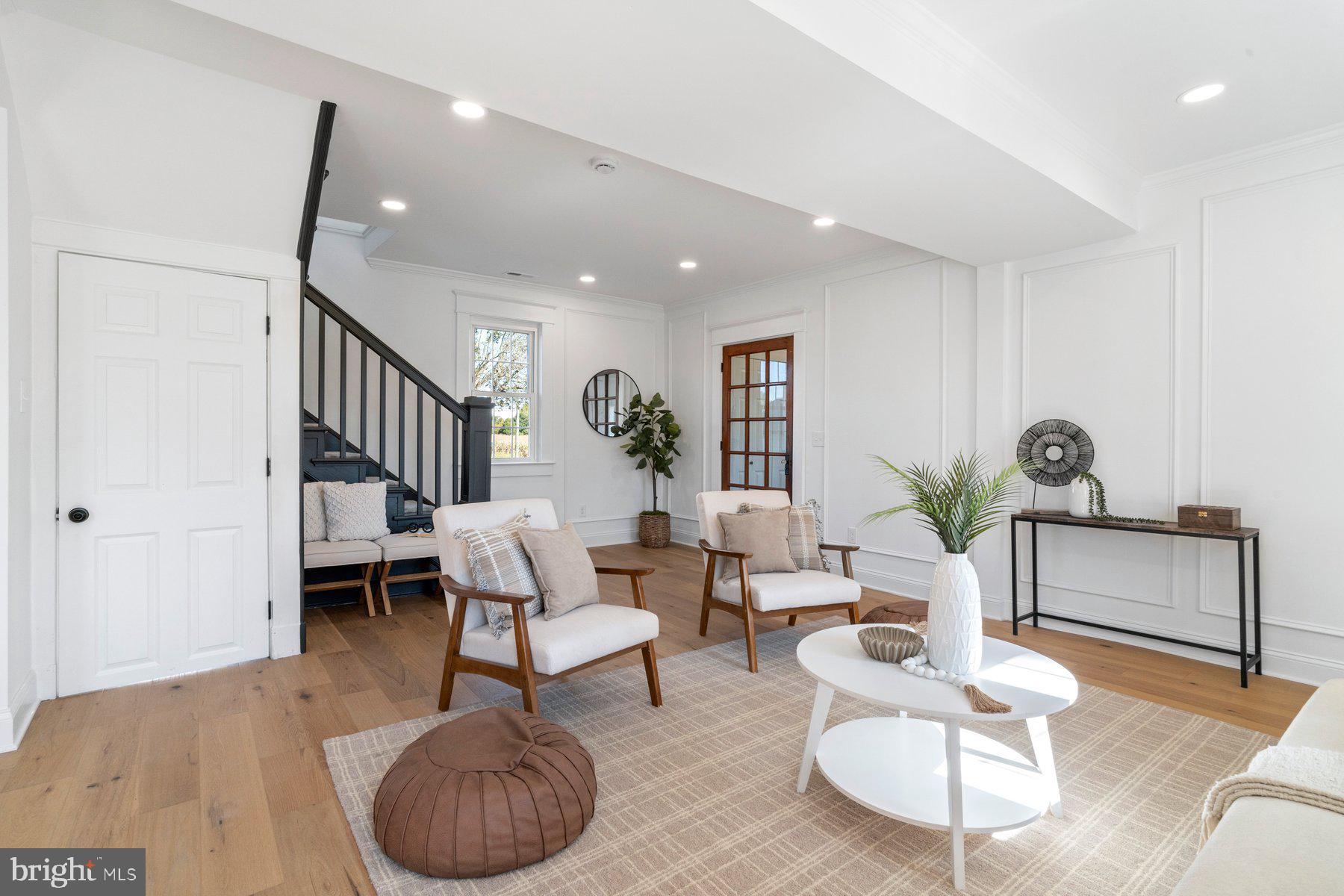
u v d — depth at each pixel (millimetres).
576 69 1894
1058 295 3699
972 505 1922
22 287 2363
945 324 4273
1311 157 2854
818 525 3729
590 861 1654
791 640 3494
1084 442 3561
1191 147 2977
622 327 6598
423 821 1589
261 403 3029
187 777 2021
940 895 1545
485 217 3984
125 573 2713
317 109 2562
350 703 2588
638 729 2410
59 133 2318
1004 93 2383
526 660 2230
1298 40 2135
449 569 2596
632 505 6750
